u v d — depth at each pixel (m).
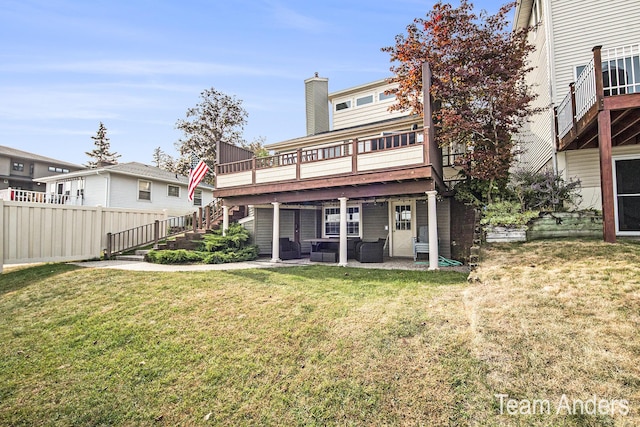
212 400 3.57
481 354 3.59
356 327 4.61
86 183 18.80
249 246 12.65
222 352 4.36
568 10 9.29
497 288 5.11
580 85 7.43
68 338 4.89
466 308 4.80
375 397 3.32
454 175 11.36
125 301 6.13
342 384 3.56
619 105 6.16
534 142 11.48
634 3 8.59
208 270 8.84
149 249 11.87
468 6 9.66
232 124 31.22
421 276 7.42
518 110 9.84
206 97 30.22
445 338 4.04
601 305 4.03
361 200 12.60
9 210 9.12
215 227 13.80
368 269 8.77
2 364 4.29
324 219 14.59
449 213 11.37
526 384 3.12
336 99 16.59
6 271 9.12
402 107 11.16
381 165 8.85
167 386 3.81
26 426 3.31
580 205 8.76
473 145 9.48
